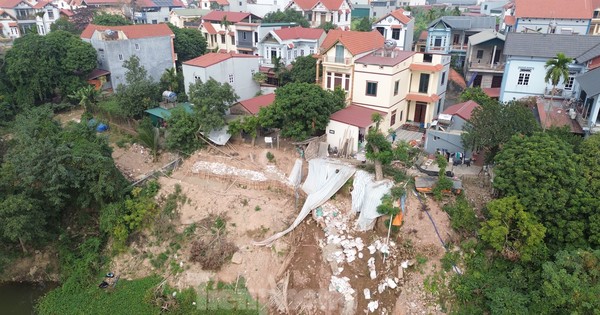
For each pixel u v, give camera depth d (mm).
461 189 27547
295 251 27047
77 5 90750
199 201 30438
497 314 22172
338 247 26828
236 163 33281
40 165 27047
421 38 64062
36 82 45531
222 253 27219
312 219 28594
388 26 57469
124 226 28703
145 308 25359
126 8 85688
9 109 46188
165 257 27953
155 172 33250
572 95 37062
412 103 40844
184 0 111938
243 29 59531
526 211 23953
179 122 34500
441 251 25656
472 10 98375
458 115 34625
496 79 48094
